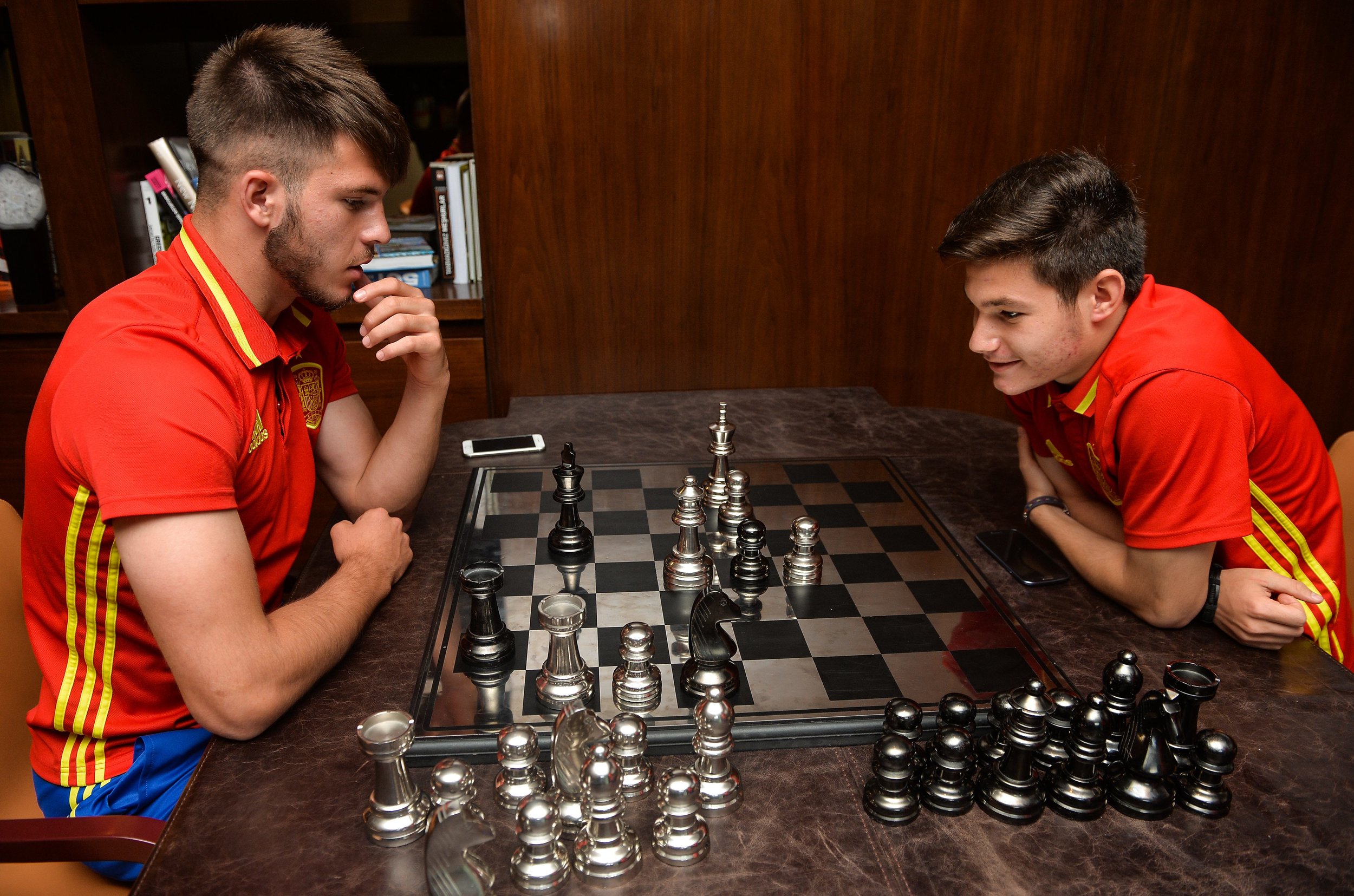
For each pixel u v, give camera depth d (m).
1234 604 1.19
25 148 2.57
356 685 1.11
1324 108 2.61
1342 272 2.79
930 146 2.58
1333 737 1.02
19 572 1.35
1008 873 0.82
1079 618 1.26
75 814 1.21
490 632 1.17
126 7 2.48
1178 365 1.19
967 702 0.96
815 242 2.65
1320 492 1.40
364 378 2.69
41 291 2.64
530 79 2.43
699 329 2.71
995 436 1.99
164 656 1.10
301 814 0.90
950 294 2.73
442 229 2.76
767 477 1.77
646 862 0.84
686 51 2.44
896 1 2.44
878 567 1.41
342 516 1.64
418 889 0.81
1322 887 0.81
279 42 1.18
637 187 2.55
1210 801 0.90
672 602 1.32
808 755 0.99
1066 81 2.55
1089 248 1.21
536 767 0.94
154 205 2.60
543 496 1.68
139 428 1.03
